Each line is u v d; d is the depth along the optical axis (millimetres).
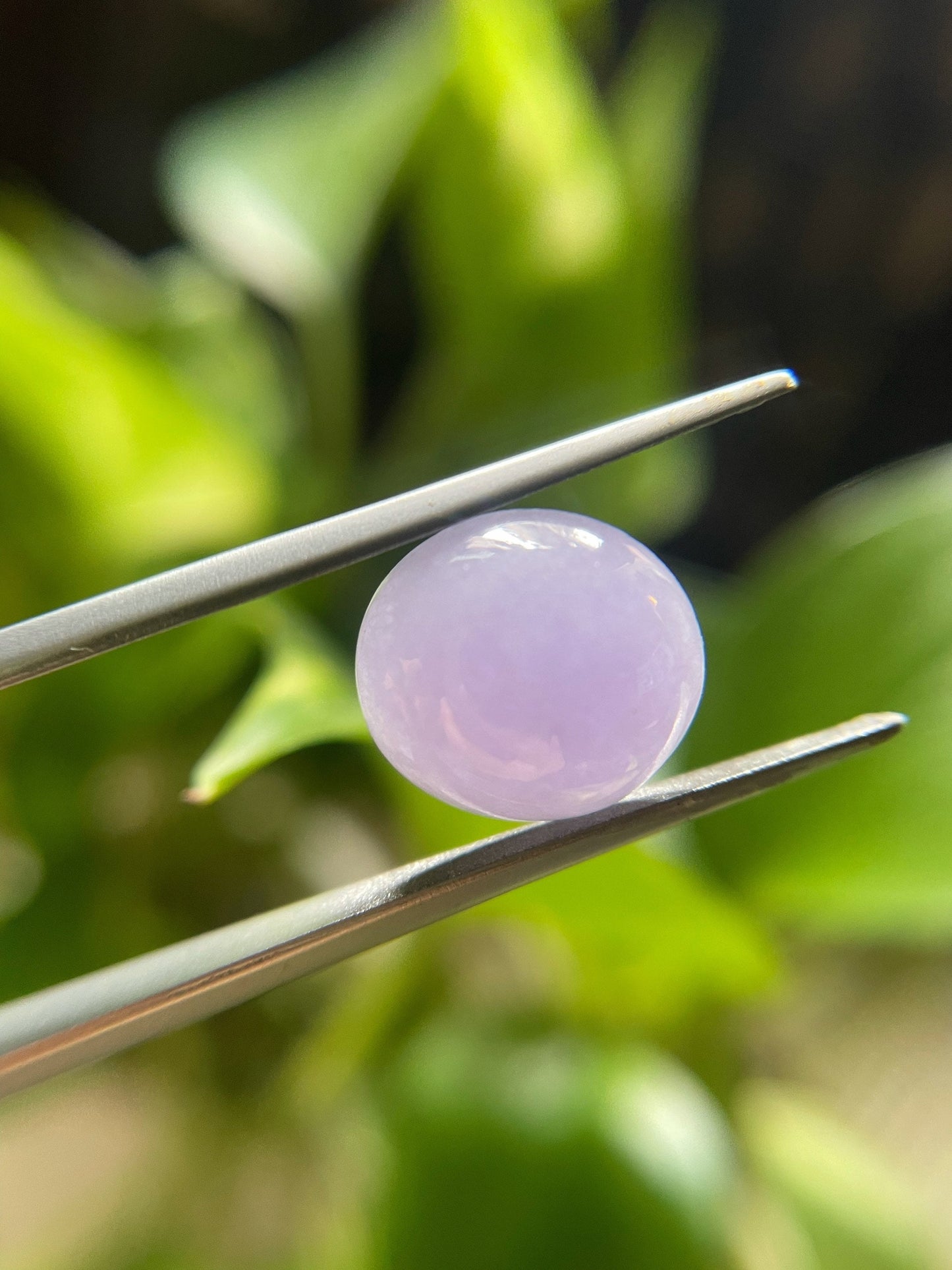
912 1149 153
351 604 143
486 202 136
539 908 106
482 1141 108
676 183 137
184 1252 134
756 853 115
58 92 197
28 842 135
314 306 138
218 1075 141
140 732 138
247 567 65
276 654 99
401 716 68
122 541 132
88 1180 147
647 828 69
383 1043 130
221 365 149
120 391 119
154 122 201
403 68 141
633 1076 115
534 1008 127
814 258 202
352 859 147
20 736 133
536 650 66
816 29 186
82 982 67
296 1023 141
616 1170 106
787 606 122
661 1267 102
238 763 84
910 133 191
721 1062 132
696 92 144
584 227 135
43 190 203
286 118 149
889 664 115
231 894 141
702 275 204
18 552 130
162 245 208
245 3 191
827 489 203
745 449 201
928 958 160
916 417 203
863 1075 160
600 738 67
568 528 69
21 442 123
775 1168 132
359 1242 114
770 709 118
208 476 130
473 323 141
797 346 203
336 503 138
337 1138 133
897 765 110
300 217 139
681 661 68
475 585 67
